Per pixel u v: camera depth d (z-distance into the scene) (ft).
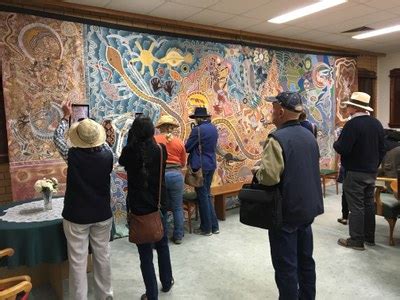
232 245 11.55
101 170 7.02
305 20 14.69
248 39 17.13
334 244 11.36
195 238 12.29
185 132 14.88
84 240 7.13
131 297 8.30
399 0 12.32
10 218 7.86
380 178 11.53
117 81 12.94
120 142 13.10
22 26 10.96
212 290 8.52
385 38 18.67
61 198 9.94
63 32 11.69
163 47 14.05
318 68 20.36
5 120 11.27
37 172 11.39
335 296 8.10
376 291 8.32
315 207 6.43
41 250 7.29
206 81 15.48
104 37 12.57
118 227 13.01
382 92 24.11
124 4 11.84
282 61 18.63
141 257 7.50
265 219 6.26
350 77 22.02
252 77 17.31
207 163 12.26
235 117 16.72
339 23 15.33
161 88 14.07
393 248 10.96
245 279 9.09
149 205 7.13
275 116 6.67
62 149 8.86
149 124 7.12
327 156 21.18
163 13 13.01
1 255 6.57
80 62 12.09
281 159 5.99
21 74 11.02
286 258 6.29
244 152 17.20
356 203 10.73
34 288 8.84
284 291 6.31
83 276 7.20
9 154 10.92
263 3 12.25
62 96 11.76
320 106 20.65
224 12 13.15
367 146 10.20
